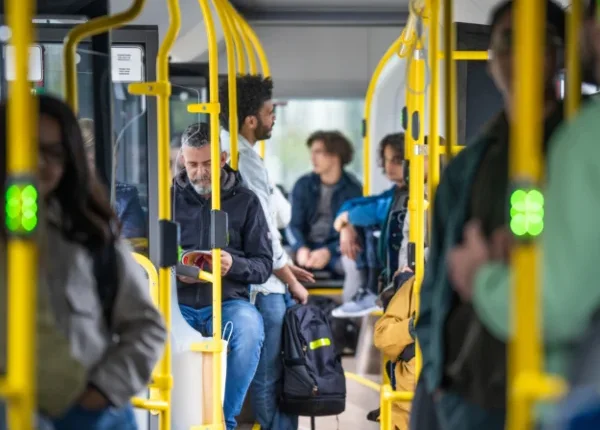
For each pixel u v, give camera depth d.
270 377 7.41
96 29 4.49
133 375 3.54
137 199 6.49
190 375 5.99
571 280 2.71
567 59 3.57
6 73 5.01
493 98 6.54
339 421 8.78
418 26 5.81
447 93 4.34
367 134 10.88
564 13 3.63
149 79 6.47
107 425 3.56
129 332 3.61
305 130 15.27
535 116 2.70
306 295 7.80
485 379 3.33
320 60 13.52
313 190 12.23
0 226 3.32
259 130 7.80
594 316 2.79
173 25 4.95
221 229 6.17
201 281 6.90
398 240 7.92
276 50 13.52
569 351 2.96
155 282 5.96
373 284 10.02
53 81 5.25
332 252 12.00
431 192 4.68
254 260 7.05
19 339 2.82
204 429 5.98
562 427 2.42
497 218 3.32
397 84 13.19
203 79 10.55
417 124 5.82
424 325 3.76
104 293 3.60
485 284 2.97
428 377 3.62
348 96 13.57
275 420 7.46
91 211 3.60
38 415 3.42
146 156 6.50
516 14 3.09
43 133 3.45
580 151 2.77
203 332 6.92
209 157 6.93
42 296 3.36
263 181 7.61
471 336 3.37
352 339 11.27
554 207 2.77
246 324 6.85
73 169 3.53
